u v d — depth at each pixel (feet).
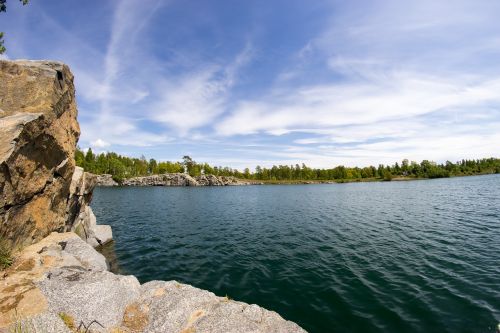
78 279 26.91
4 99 35.32
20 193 31.99
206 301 26.89
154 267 53.11
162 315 24.20
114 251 64.69
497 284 39.86
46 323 19.76
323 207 151.53
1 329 18.19
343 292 39.58
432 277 43.70
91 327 21.66
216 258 58.54
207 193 312.91
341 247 65.05
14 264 27.94
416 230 81.05
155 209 153.58
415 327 29.84
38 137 34.78
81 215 62.75
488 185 265.34
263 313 26.02
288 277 46.52
